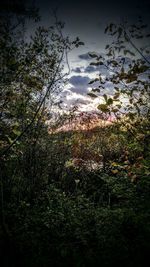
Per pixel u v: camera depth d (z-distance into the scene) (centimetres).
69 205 622
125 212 517
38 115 648
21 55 529
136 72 419
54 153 884
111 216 526
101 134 909
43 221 550
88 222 546
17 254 459
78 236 484
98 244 469
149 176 499
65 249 461
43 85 620
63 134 884
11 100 523
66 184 883
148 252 430
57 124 815
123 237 469
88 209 596
